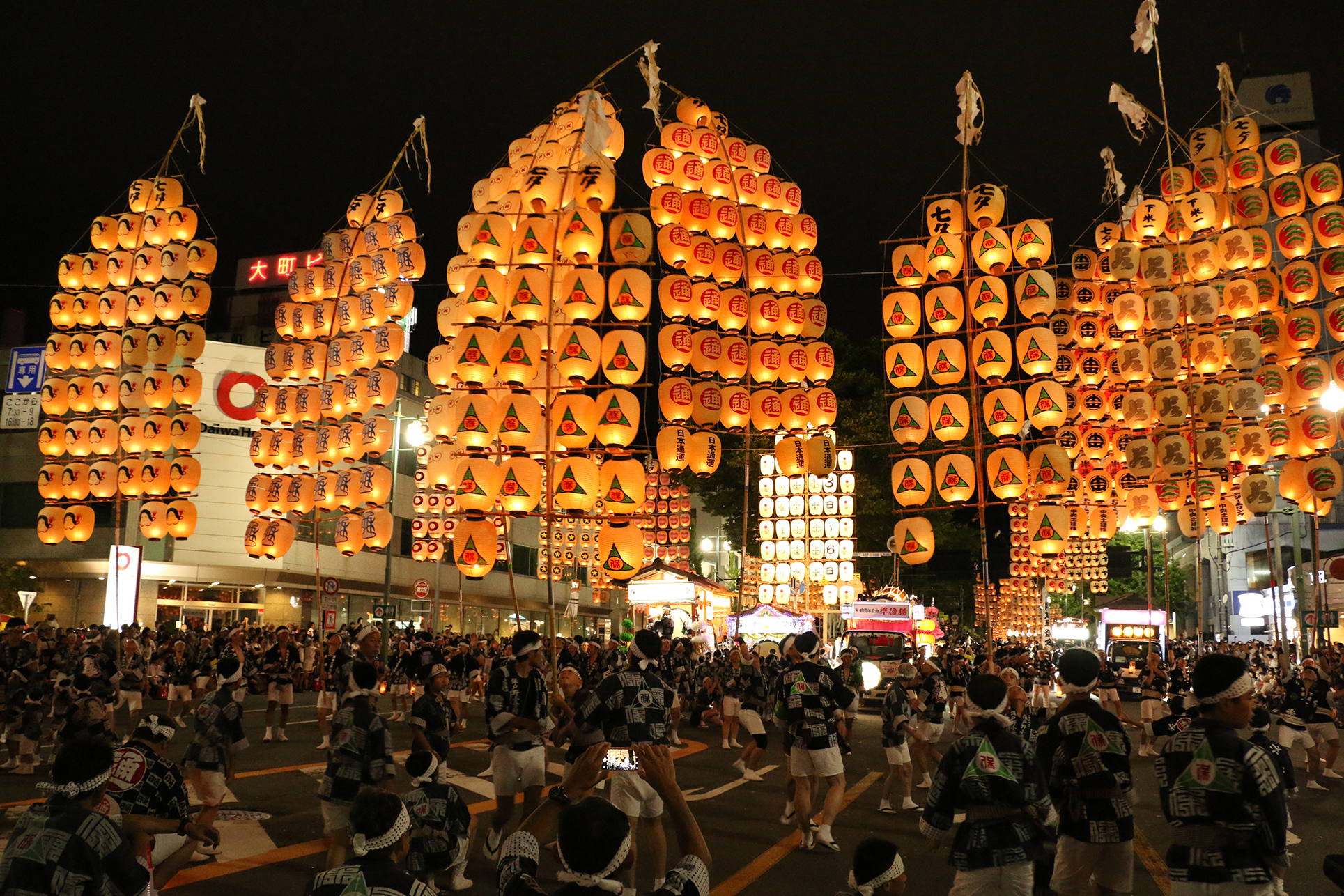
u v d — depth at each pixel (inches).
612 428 589.6
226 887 303.1
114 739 373.4
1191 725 191.2
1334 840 431.8
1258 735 366.3
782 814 456.8
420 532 1162.6
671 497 1457.9
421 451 841.5
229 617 1627.7
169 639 1095.0
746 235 663.8
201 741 335.0
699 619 1461.6
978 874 206.4
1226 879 177.5
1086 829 226.7
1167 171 717.3
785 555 1156.5
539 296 575.2
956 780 211.2
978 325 668.7
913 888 327.9
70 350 840.3
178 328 836.0
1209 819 181.2
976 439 655.1
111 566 951.0
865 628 1270.9
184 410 839.1
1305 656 1125.7
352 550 767.1
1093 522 813.2
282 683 709.3
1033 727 500.1
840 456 1184.2
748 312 650.2
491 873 329.1
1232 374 692.1
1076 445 778.2
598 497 598.2
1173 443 690.8
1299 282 674.2
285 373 802.2
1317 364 678.5
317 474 798.5
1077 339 771.4
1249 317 687.7
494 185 642.2
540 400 616.1
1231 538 2425.0
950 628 2696.9
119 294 845.2
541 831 170.2
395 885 140.3
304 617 1742.1
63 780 159.0
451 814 276.1
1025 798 207.0
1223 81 758.5
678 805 152.9
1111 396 754.2
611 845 121.6
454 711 778.8
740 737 865.5
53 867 150.9
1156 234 703.1
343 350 756.6
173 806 220.2
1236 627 2320.4
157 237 837.8
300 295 796.0
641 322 606.5
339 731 281.4
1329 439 669.3
